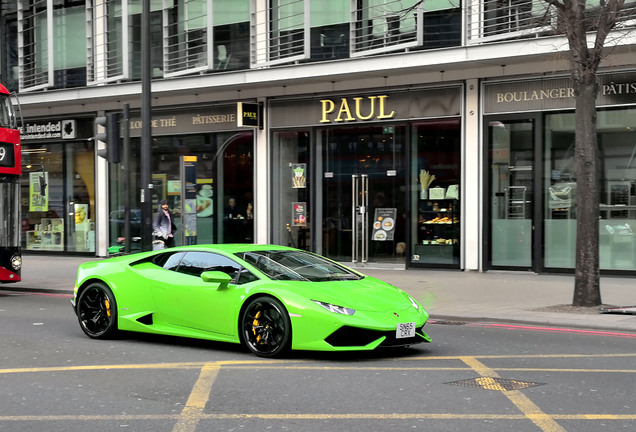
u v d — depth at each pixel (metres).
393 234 19.83
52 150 25.97
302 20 20.50
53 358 8.69
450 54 17.25
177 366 8.15
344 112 20.34
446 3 18.31
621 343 9.70
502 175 18.23
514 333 10.61
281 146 21.62
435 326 11.36
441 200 19.08
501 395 6.77
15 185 15.43
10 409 6.41
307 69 19.27
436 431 5.64
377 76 19.23
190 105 23.06
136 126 24.30
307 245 21.27
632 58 16.14
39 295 16.05
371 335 8.26
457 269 18.86
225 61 21.73
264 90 21.38
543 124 17.59
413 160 19.47
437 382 7.32
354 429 5.71
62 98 23.69
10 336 10.30
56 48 25.23
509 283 16.22
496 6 17.64
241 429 5.74
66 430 5.78
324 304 8.25
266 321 8.59
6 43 26.42
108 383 7.36
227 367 8.06
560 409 6.27
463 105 18.56
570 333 10.58
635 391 6.93
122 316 9.75
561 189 17.52
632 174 16.67
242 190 22.30
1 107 15.32
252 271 8.94
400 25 18.88
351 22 19.50
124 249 15.98
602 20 12.16
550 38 15.88
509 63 17.33
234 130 22.33
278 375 7.66
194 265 9.41
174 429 5.75
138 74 23.25
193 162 16.94
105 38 23.95
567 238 17.48
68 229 25.73
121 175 24.64
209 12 21.11
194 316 9.16
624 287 15.12
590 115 12.28
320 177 20.98
